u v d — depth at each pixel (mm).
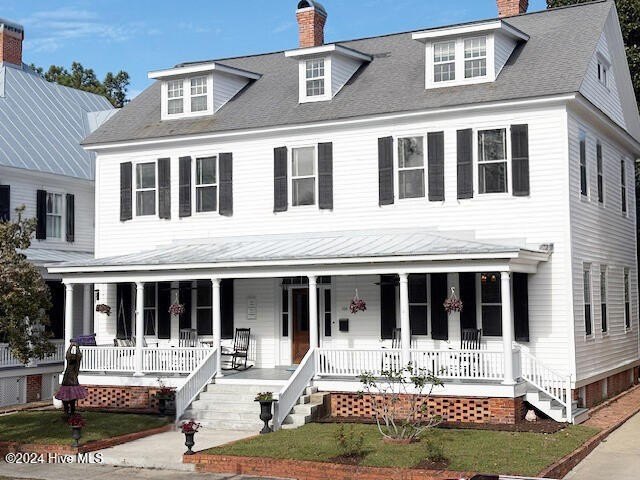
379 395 21031
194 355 23453
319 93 26219
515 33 24562
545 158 22328
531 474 14805
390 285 23953
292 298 25781
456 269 20703
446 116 23391
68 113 36594
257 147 26078
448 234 23312
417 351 20891
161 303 27047
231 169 26328
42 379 28203
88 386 24500
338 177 24828
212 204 26656
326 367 22000
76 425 18859
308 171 25375
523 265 21094
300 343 25609
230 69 27859
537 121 22438
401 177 24016
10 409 25469
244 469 16703
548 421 20219
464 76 24109
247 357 25984
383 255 21188
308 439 18172
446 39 24344
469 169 23031
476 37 24000
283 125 25281
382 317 24000
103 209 28328
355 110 24625
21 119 33531
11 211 30266
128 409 23594
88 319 30141
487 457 16078
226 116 27062
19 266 18984
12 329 18844
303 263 22156
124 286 27875
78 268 24859
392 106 24109
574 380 21719
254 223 25969
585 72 22703
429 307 23453
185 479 16344
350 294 24703
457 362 20562
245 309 26203
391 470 15391
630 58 33750
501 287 21281
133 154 27891
